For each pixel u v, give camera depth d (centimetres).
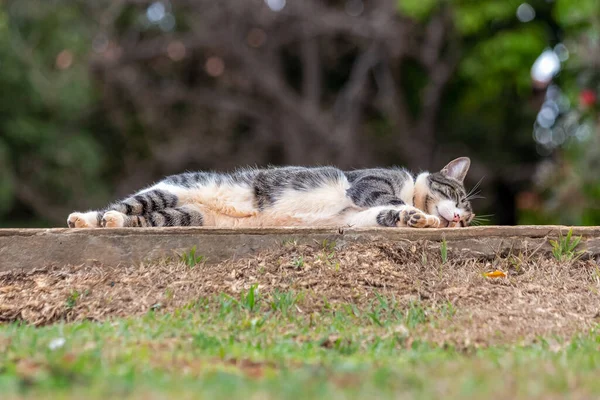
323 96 3556
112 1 3173
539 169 2470
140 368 713
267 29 3366
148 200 1189
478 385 664
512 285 1034
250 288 995
